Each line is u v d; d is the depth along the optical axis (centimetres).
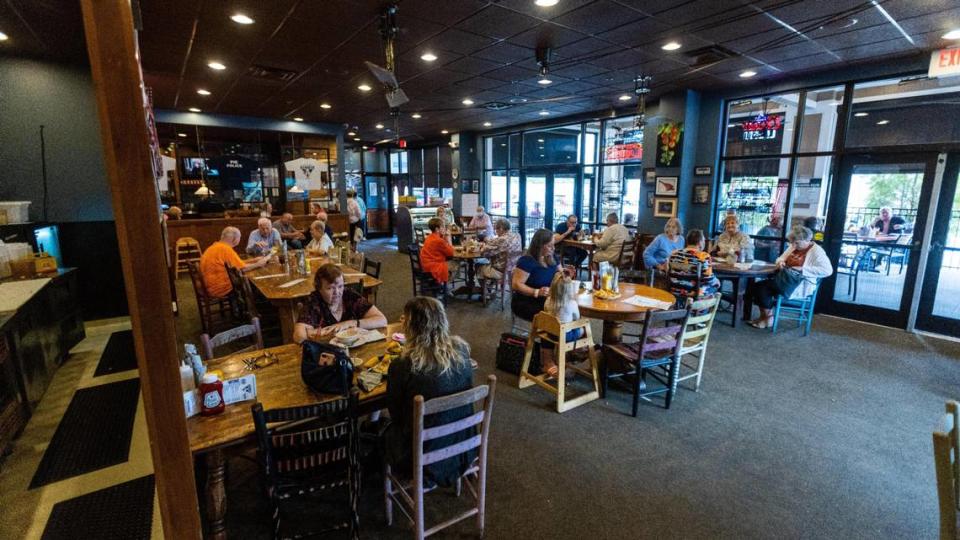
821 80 529
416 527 183
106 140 102
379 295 642
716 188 648
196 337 452
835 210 538
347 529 189
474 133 1137
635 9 348
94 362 403
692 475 247
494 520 212
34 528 210
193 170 935
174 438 122
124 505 226
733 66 510
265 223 574
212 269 433
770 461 259
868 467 253
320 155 1003
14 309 286
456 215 1180
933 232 466
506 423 299
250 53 454
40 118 476
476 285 674
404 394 180
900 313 493
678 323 316
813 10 348
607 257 642
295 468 171
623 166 832
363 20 371
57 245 466
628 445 274
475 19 369
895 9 346
